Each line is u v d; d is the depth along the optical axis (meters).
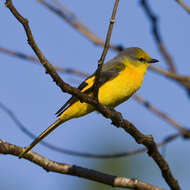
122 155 11.32
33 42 7.25
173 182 10.05
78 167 10.14
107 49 8.23
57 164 10.07
